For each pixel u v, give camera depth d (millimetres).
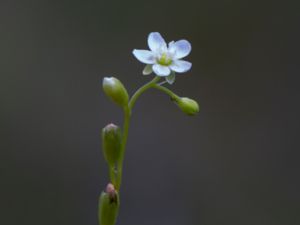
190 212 280
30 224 267
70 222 268
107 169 281
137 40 321
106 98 301
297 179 298
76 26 318
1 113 288
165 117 299
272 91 320
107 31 320
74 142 289
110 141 133
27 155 282
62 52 311
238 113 315
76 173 281
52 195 274
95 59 313
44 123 292
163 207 278
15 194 273
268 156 304
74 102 300
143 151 290
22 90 297
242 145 306
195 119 305
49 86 302
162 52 136
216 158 299
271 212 288
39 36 312
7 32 309
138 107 299
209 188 289
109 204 133
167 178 286
